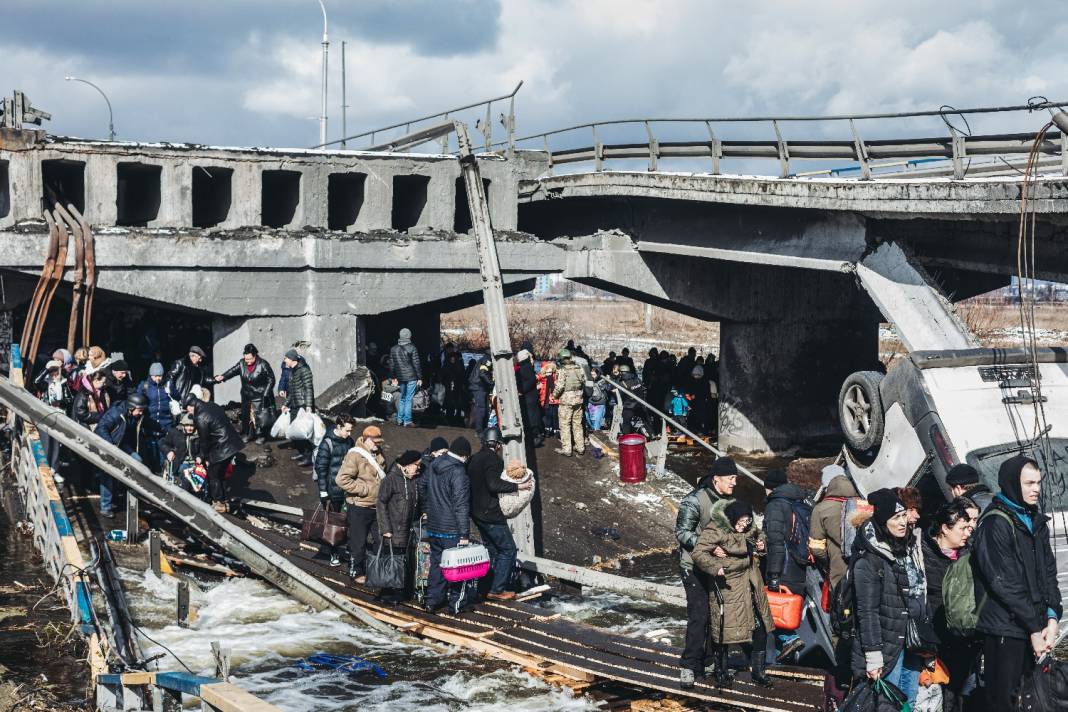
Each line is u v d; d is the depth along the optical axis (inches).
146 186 978.7
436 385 964.6
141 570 498.3
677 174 882.8
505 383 737.6
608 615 514.3
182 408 667.4
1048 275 669.9
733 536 347.9
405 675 398.0
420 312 1178.0
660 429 1079.0
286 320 878.4
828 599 356.5
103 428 560.1
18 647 400.5
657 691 378.3
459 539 459.2
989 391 498.3
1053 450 474.0
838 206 751.1
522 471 492.7
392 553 460.8
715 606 355.9
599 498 724.7
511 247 968.9
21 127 804.6
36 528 544.4
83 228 803.4
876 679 275.7
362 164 917.2
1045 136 611.8
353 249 892.0
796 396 1056.8
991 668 273.6
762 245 855.7
